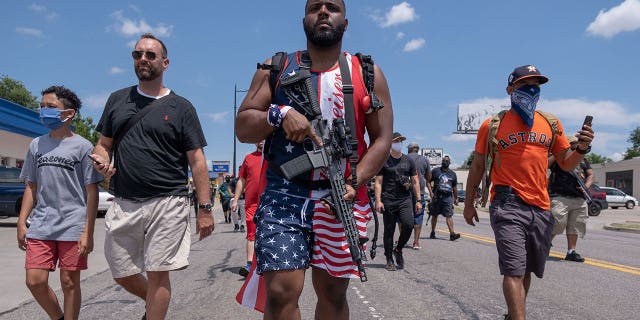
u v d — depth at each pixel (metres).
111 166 3.56
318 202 2.66
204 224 3.89
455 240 12.28
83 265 3.96
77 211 3.93
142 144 3.69
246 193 7.16
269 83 2.82
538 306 5.35
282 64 2.82
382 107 2.70
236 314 5.05
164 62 3.91
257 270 2.66
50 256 3.91
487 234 14.56
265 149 2.83
